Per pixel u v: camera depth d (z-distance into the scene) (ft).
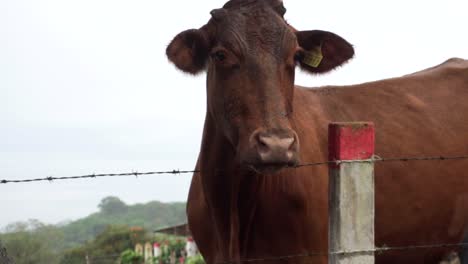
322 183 12.71
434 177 13.65
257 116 11.25
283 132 10.95
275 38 11.60
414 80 14.52
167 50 12.08
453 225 13.89
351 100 13.83
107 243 63.31
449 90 14.51
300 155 12.46
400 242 13.52
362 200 10.25
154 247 39.27
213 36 11.99
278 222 12.35
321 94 13.79
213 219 12.81
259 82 11.39
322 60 12.67
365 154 10.27
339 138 10.18
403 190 13.39
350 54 12.42
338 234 10.23
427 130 13.87
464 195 13.91
